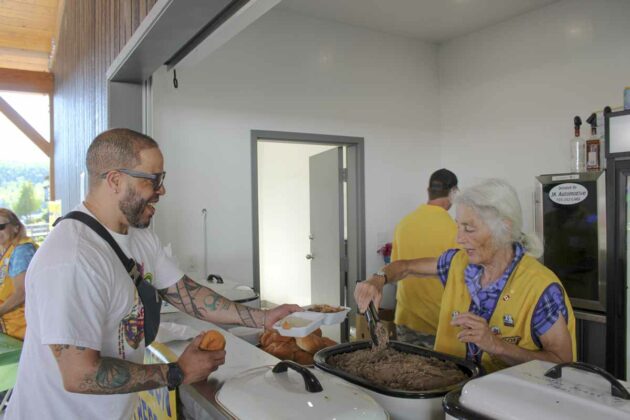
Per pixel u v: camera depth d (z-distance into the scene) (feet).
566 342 4.01
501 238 4.23
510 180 12.86
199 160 10.72
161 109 10.26
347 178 13.53
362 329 10.37
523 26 12.39
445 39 14.21
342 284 13.62
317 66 12.35
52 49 18.35
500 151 13.08
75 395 3.62
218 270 10.93
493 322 4.33
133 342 3.86
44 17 17.21
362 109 13.12
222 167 11.00
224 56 11.02
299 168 17.58
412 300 8.03
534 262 4.35
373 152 13.34
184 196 10.53
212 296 4.85
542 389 2.54
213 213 10.88
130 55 6.79
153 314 4.14
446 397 2.75
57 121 17.52
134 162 3.67
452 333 4.78
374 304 4.79
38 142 18.67
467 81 13.87
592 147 9.83
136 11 6.66
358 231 13.16
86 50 11.67
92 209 3.75
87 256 3.35
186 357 3.45
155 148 3.82
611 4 10.72
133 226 3.87
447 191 8.57
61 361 3.13
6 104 18.01
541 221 9.77
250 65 11.37
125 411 3.88
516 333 4.19
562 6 11.57
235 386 3.21
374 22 12.75
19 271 8.83
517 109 12.62
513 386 2.61
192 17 5.47
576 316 9.30
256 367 3.87
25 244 9.11
